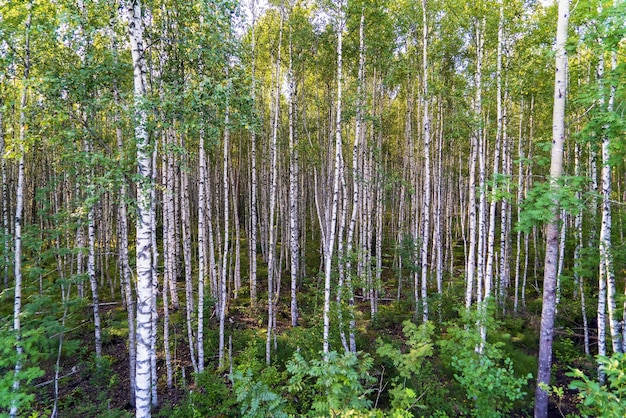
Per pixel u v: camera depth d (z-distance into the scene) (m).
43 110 6.87
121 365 9.88
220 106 6.58
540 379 6.38
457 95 9.90
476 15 9.77
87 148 8.63
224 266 9.93
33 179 16.86
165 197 10.39
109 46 8.59
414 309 13.38
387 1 10.88
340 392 4.24
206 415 7.38
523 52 10.43
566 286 14.38
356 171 10.64
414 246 14.38
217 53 6.88
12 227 16.17
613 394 3.19
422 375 7.91
